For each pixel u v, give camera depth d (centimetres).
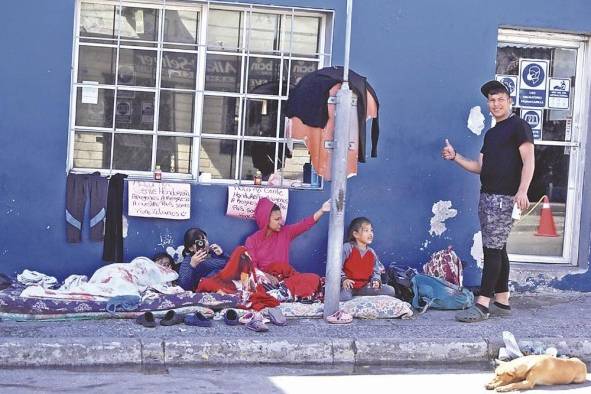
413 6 962
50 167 906
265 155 967
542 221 1027
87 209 912
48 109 903
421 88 970
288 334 803
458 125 980
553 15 987
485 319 883
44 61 899
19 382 691
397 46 962
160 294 854
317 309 867
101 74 932
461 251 988
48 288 877
